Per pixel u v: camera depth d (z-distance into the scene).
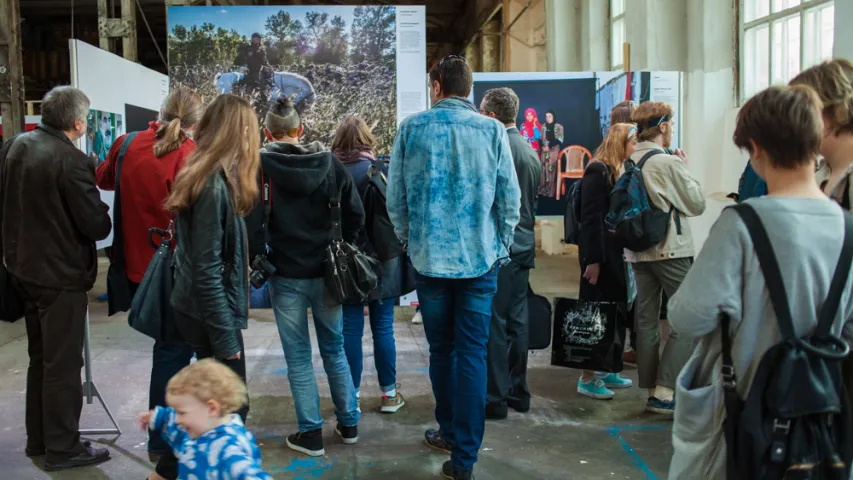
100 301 6.92
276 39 5.80
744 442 1.51
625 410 3.67
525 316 3.61
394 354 3.65
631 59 7.08
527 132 5.57
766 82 5.59
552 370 4.44
